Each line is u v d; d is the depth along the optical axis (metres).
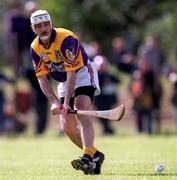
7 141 50.16
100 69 55.94
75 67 26.92
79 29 81.00
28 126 65.81
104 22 81.69
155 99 58.62
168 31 81.38
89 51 56.78
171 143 44.75
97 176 26.66
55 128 66.75
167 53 80.62
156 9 82.19
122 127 67.19
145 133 57.19
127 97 71.25
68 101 26.84
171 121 70.00
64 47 26.69
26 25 55.00
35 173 28.78
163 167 28.38
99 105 56.44
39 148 43.22
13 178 27.14
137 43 84.81
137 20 83.31
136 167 30.25
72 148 42.88
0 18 97.00
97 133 60.47
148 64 57.38
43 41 26.88
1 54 96.12
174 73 60.16
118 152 39.00
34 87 55.62
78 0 80.44
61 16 79.50
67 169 29.98
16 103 60.56
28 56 55.00
